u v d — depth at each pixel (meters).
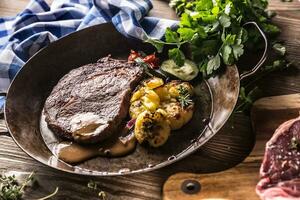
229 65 0.80
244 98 0.80
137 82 0.83
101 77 0.84
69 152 0.75
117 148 0.75
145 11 0.95
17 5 1.08
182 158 0.68
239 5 0.86
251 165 0.71
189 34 0.84
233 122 0.79
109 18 0.97
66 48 0.90
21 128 0.78
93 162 0.74
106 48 0.92
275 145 0.69
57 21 0.98
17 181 0.74
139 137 0.74
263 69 0.86
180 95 0.79
